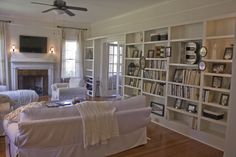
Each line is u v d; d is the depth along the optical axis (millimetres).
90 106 3166
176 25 4625
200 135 4125
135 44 6004
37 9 6406
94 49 8062
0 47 7281
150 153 3566
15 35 7602
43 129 2756
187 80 4426
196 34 4484
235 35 1896
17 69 7629
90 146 3143
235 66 1860
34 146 2764
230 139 1905
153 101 5602
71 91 6445
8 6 6055
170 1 4988
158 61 5203
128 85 6246
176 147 3832
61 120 2855
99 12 6465
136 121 3584
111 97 8031
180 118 4906
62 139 2918
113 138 3400
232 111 1883
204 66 4016
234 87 1864
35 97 5418
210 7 4125
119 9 6012
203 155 3529
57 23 8234
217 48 4012
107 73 8211
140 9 5910
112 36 7309
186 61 4641
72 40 8523
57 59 8367
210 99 4055
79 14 6871
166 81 4898
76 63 8664
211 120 3918
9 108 4023
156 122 5230
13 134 2742
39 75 8031
